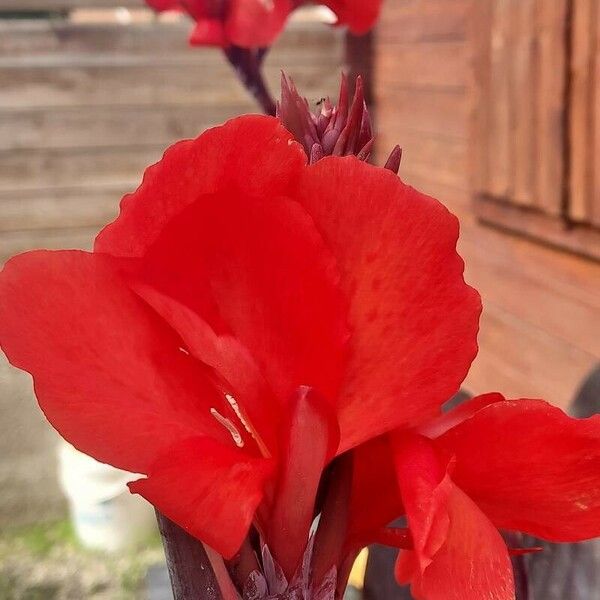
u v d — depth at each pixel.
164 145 1.57
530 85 0.99
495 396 0.21
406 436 0.19
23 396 1.58
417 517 0.16
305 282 0.18
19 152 1.52
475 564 0.17
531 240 1.09
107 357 0.18
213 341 0.17
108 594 1.35
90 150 1.55
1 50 1.48
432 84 1.33
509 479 0.19
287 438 0.17
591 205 0.90
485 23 1.09
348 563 0.20
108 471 1.41
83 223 1.58
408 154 1.46
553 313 1.05
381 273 0.18
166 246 0.18
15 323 0.17
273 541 0.18
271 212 0.17
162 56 1.53
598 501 0.19
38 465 1.59
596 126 0.88
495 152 1.10
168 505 0.16
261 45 0.59
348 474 0.19
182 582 0.19
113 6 1.47
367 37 1.56
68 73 1.51
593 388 0.40
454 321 0.18
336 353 0.18
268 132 0.18
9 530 1.56
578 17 0.88
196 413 0.19
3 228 1.55
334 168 0.17
